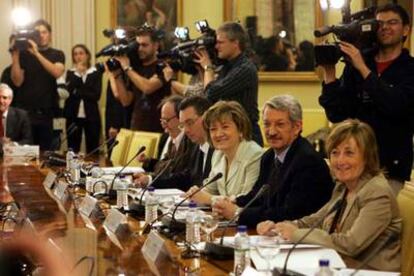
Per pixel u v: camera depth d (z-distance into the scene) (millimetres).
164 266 2568
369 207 2902
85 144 8867
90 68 8828
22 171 5816
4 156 6855
